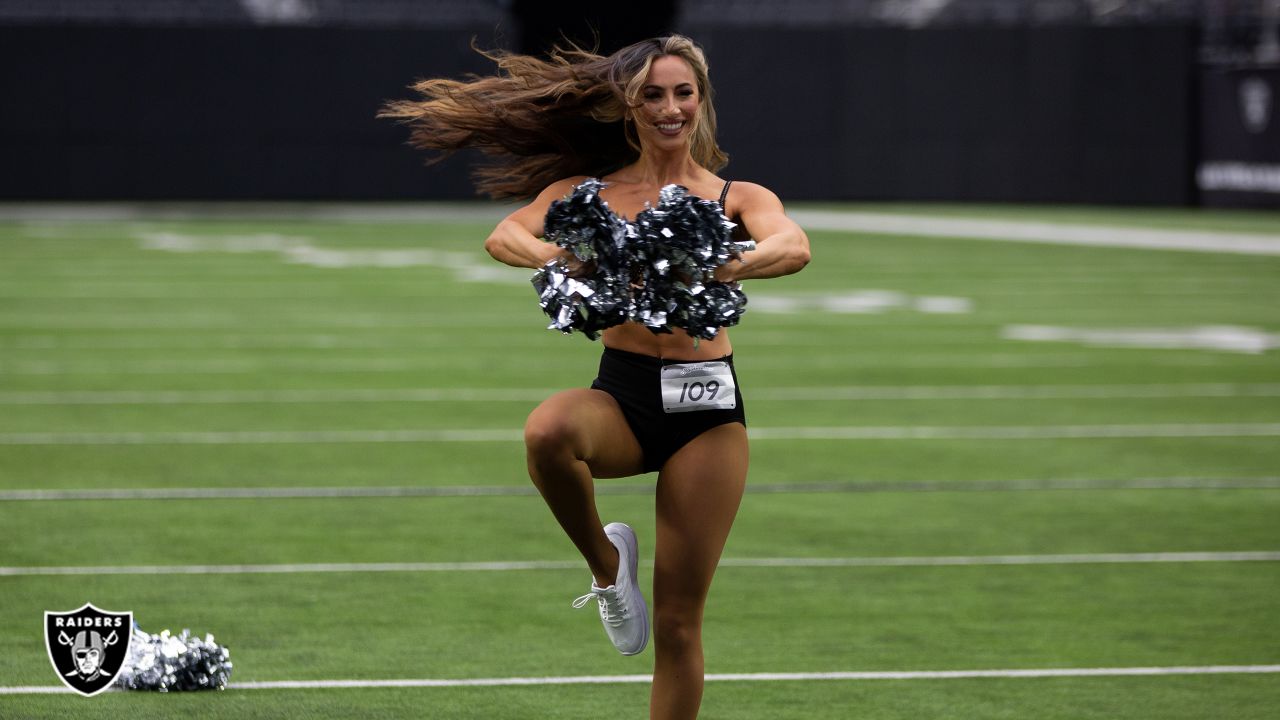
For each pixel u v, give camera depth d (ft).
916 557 47.62
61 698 33.24
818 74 240.73
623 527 29.12
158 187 233.55
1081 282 142.20
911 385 83.35
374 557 46.70
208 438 66.03
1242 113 229.25
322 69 235.40
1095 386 83.25
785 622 40.63
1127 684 35.47
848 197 242.58
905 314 117.70
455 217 221.05
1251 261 162.81
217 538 48.73
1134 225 212.64
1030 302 126.21
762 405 76.79
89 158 231.71
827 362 91.97
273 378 83.41
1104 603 42.50
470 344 98.43
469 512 53.01
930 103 241.55
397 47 235.81
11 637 37.81
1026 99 240.73
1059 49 239.50
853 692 34.86
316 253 165.07
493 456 62.69
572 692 34.63
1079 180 240.73
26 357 90.38
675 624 28.25
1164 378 86.17
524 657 37.27
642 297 26.66
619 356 28.53
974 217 227.20
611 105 29.99
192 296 123.95
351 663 36.42
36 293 124.57
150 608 40.70
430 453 63.26
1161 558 47.57
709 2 256.11
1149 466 62.18
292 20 237.86
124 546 47.50
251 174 235.40
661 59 29.09
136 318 110.01
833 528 51.42
